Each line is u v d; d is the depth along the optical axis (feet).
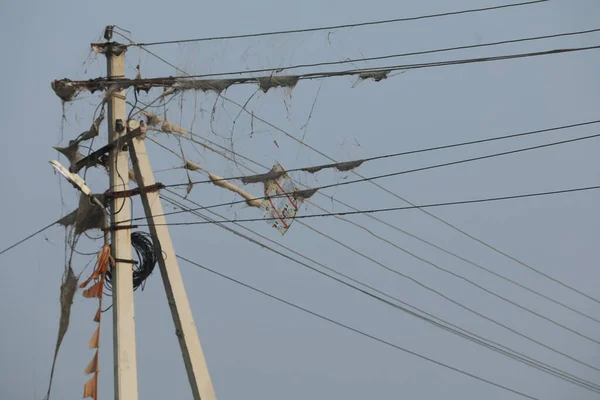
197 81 72.02
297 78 70.44
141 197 72.43
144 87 72.59
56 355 71.10
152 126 72.59
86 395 70.23
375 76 69.10
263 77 70.74
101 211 72.18
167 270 72.02
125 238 71.87
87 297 71.20
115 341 70.69
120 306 71.00
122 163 72.49
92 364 70.74
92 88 72.59
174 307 71.82
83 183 71.97
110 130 72.38
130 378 70.38
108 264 71.72
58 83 72.08
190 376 71.41
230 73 71.72
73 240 72.18
